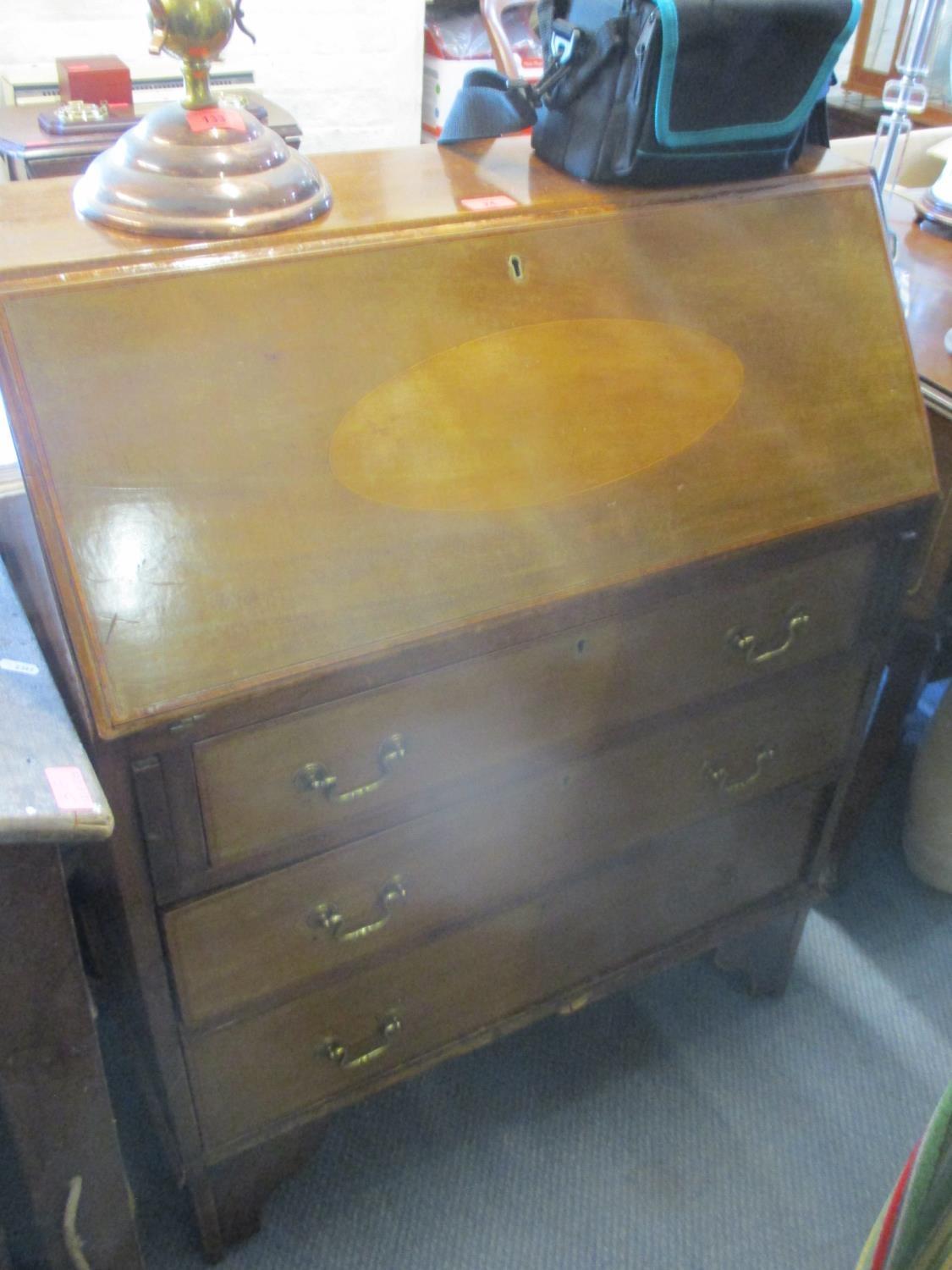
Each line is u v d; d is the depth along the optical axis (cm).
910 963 149
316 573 79
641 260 94
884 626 113
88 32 165
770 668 108
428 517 83
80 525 73
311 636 78
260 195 81
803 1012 142
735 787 115
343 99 195
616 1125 127
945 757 149
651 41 86
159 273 78
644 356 92
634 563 90
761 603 101
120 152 83
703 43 87
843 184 104
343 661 79
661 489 91
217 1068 97
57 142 145
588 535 88
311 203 85
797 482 97
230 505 77
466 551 84
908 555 108
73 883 106
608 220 93
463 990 111
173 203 79
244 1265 112
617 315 92
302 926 93
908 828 159
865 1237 118
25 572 90
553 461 88
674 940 126
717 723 109
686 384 94
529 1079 132
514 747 95
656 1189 121
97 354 75
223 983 92
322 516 80
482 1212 118
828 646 110
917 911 157
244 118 84
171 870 82
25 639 79
